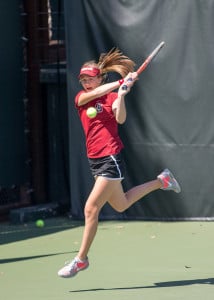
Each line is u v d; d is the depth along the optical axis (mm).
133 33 24844
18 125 27438
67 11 25656
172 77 24594
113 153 17078
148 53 24734
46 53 28016
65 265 18719
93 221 17109
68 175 27750
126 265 19375
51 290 17062
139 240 22484
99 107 17109
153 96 24828
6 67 26922
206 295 16172
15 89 27281
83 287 17250
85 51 25484
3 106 26859
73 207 26156
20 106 27500
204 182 24641
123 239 22672
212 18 24188
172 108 24672
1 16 26672
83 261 17234
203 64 24359
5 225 26031
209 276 17938
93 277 18188
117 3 25016
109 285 17359
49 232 24359
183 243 21844
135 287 17078
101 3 25219
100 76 17406
